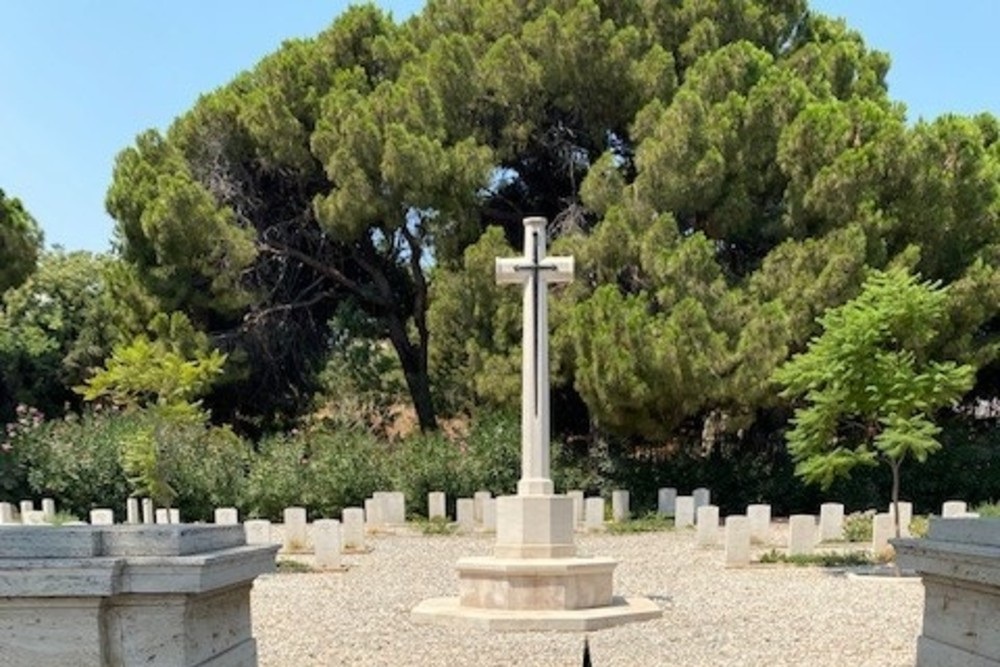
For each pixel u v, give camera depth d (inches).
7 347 1141.1
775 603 451.8
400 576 565.9
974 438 972.6
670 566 595.8
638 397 836.0
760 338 822.5
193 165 1047.6
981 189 902.4
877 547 604.1
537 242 439.8
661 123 886.4
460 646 353.1
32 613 149.9
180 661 151.3
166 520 763.4
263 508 889.5
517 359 909.2
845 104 900.6
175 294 991.6
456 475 917.2
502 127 1030.4
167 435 845.2
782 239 903.7
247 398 1121.4
